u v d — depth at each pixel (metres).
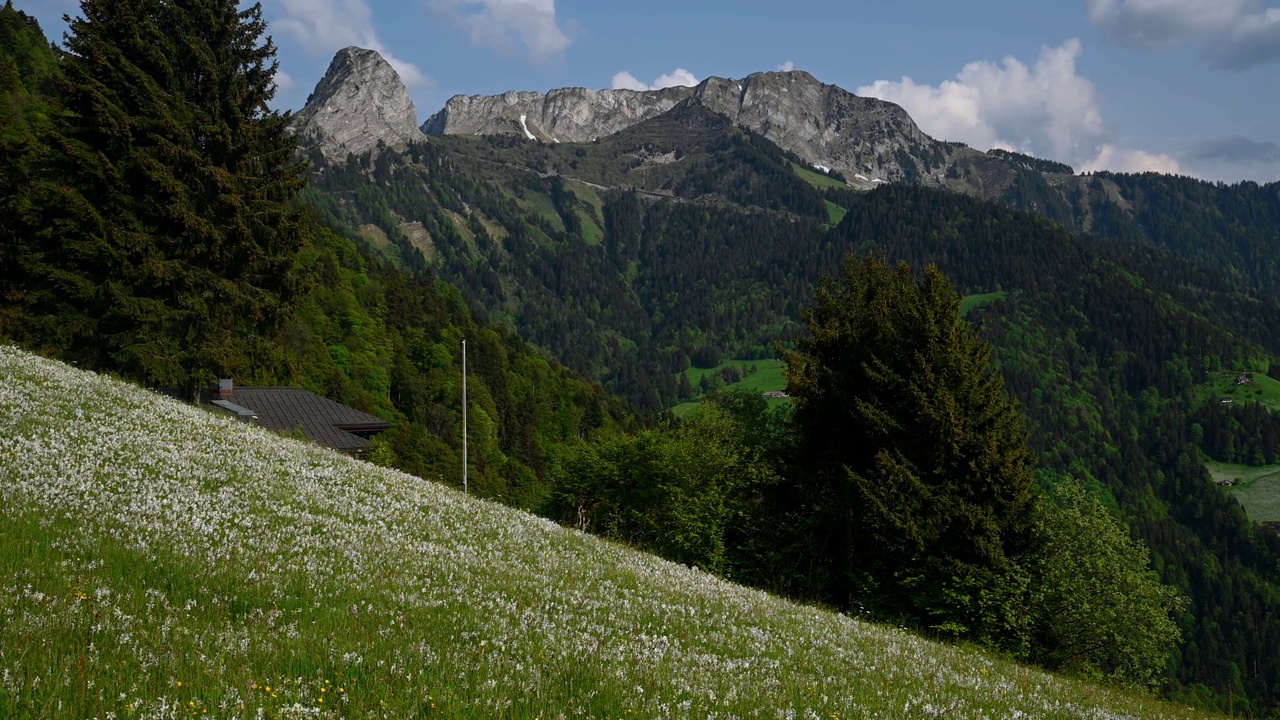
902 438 35.56
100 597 9.55
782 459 42.31
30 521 12.40
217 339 41.09
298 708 7.04
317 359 108.94
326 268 138.25
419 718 7.40
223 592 10.97
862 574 36.44
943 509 33.47
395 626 10.80
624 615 14.42
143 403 25.25
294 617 10.50
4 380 23.02
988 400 34.88
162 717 6.60
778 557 40.19
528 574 16.28
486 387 149.50
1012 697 14.57
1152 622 36.12
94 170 36.94
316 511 17.81
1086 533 36.81
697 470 45.38
